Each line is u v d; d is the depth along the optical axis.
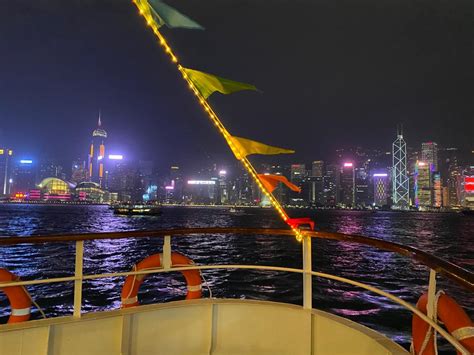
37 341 3.04
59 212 154.12
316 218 139.00
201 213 174.62
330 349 3.24
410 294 18.25
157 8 2.62
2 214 127.38
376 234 69.25
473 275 1.81
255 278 20.33
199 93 2.96
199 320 3.58
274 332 3.51
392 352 2.64
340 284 18.80
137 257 32.75
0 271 3.70
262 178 3.35
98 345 3.23
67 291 16.84
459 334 2.26
